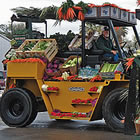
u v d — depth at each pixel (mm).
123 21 9008
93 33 9172
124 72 8242
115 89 8188
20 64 9344
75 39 9383
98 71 8414
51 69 9281
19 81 9703
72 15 8641
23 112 9203
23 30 10148
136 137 6887
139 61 7465
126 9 9062
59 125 9617
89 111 8727
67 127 9219
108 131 8414
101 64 8742
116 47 8453
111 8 8547
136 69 7562
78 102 8719
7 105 9461
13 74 9469
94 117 8609
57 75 9078
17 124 9250
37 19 10109
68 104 8961
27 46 9641
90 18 8703
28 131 8547
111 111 8180
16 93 9305
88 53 9023
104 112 8234
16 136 7832
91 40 9031
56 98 9109
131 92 7562
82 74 8727
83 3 8711
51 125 9633
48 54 9227
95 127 9172
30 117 9148
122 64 8242
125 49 9328
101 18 8586
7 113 9422
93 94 8594
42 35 10273
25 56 9484
